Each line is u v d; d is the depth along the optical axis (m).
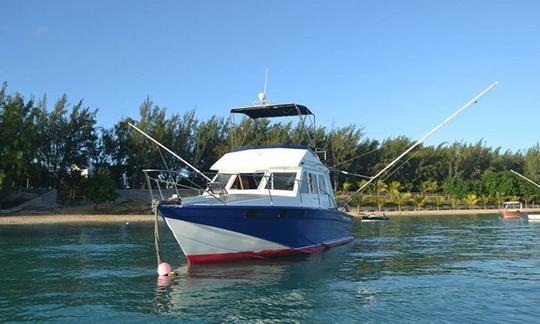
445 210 78.12
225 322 9.01
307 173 17.81
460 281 12.78
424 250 20.11
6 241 24.53
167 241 24.58
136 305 10.18
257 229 15.09
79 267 15.30
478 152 101.25
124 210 53.56
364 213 64.88
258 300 10.59
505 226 38.38
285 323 8.94
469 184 84.69
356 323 8.90
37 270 14.71
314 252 17.84
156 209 13.89
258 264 15.33
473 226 38.44
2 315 9.45
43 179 60.97
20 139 46.66
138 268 15.03
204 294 11.16
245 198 15.41
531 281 12.79
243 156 18.03
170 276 13.39
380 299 10.68
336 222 20.09
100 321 9.05
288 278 13.09
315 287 11.95
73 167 62.97
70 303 10.36
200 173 18.05
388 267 15.12
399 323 8.87
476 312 9.59
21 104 55.09
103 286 12.12
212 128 70.88
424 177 93.44
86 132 62.69
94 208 53.62
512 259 17.23
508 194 84.12
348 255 18.09
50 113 60.41
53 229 34.16
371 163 87.44
